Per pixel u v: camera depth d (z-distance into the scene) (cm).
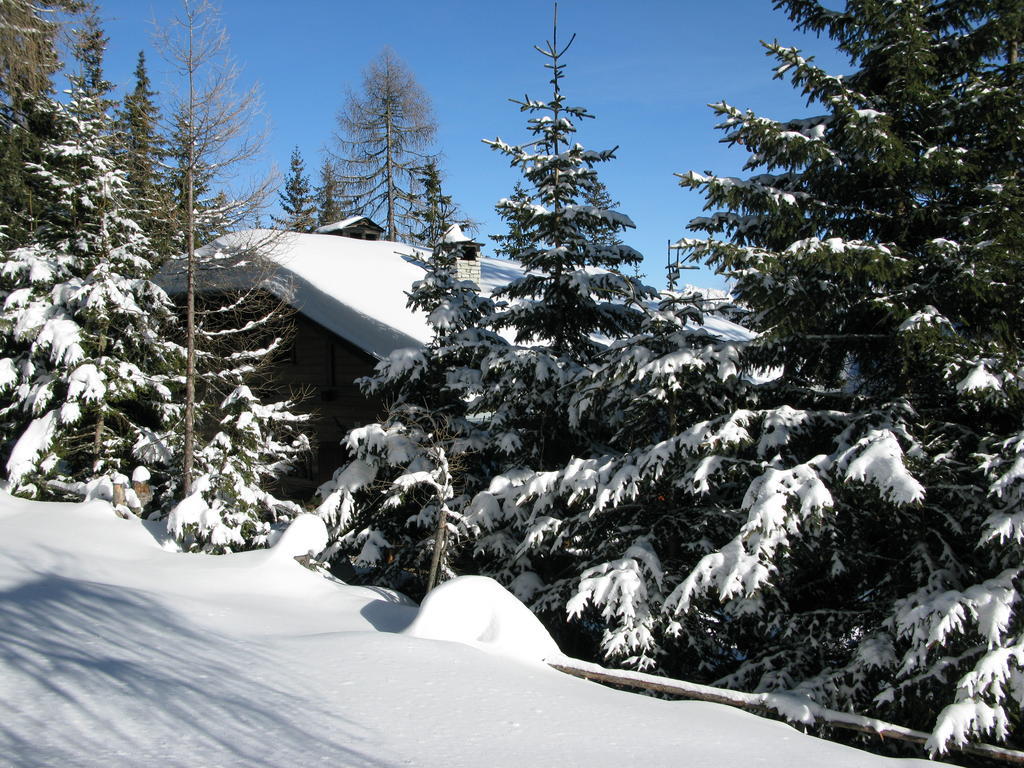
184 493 1245
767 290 776
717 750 486
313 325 1608
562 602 1002
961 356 712
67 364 1327
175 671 537
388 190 3453
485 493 1088
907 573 780
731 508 952
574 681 631
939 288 751
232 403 1341
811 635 792
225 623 705
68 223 1524
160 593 794
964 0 805
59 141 1575
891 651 698
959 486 703
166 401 1454
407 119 3506
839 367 923
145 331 1422
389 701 511
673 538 951
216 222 1316
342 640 656
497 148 1144
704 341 949
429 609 716
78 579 812
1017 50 841
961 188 792
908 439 724
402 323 1666
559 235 1172
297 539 1000
